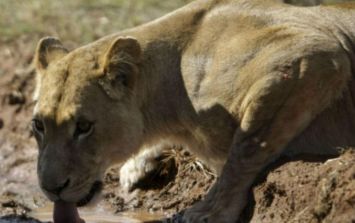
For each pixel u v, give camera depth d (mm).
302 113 12570
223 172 12742
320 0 17891
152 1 19750
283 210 12305
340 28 13266
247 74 12688
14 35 19234
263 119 12523
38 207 15320
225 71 12820
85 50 13055
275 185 12461
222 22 13172
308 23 13102
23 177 16484
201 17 13328
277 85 12461
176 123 13289
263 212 12500
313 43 12656
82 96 12633
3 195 15930
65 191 12570
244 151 12594
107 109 12773
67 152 12547
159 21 13414
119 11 19656
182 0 19688
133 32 13305
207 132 13039
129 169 15219
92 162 12727
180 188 14844
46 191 12531
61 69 12867
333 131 12867
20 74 18188
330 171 11984
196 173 14844
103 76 12773
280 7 13320
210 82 12906
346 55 12906
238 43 12906
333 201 11578
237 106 12727
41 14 19797
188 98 13062
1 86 18094
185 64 13109
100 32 18984
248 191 12727
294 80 12484
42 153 12617
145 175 15195
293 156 12844
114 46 12750
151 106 13219
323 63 12570
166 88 13188
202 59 13031
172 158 15172
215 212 12641
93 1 20000
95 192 12953
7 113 17719
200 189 14617
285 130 12555
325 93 12641
